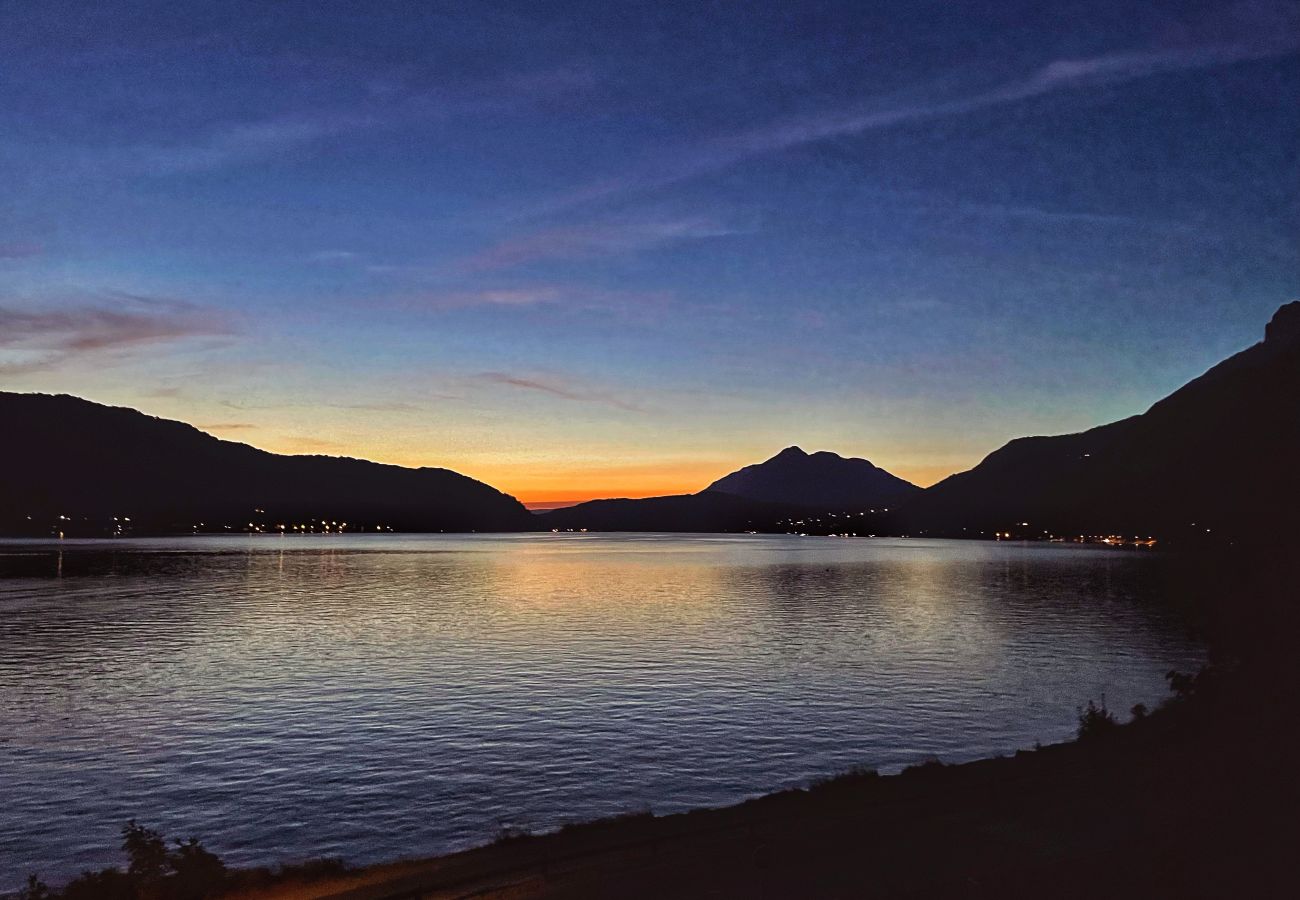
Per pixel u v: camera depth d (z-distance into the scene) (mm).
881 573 180000
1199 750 26969
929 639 77625
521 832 26953
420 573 179125
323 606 111250
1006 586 141875
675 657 67500
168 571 173875
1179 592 124625
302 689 55594
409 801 32344
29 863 27031
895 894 16594
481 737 41875
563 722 44844
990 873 17297
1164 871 16812
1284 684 35250
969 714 45969
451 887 19016
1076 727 42750
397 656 69375
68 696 53969
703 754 38125
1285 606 66250
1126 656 66562
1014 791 23500
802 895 17062
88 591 129875
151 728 44875
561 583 152375
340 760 38125
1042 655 67438
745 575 174625
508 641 77812
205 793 33750
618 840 22062
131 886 20609
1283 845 17781
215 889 20641
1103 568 190000
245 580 154375
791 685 54969
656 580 160250
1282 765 23891
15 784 35156
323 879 21141
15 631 86250
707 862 19406
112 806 32375
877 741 40188
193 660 68188
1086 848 18766
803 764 36469
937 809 22266
